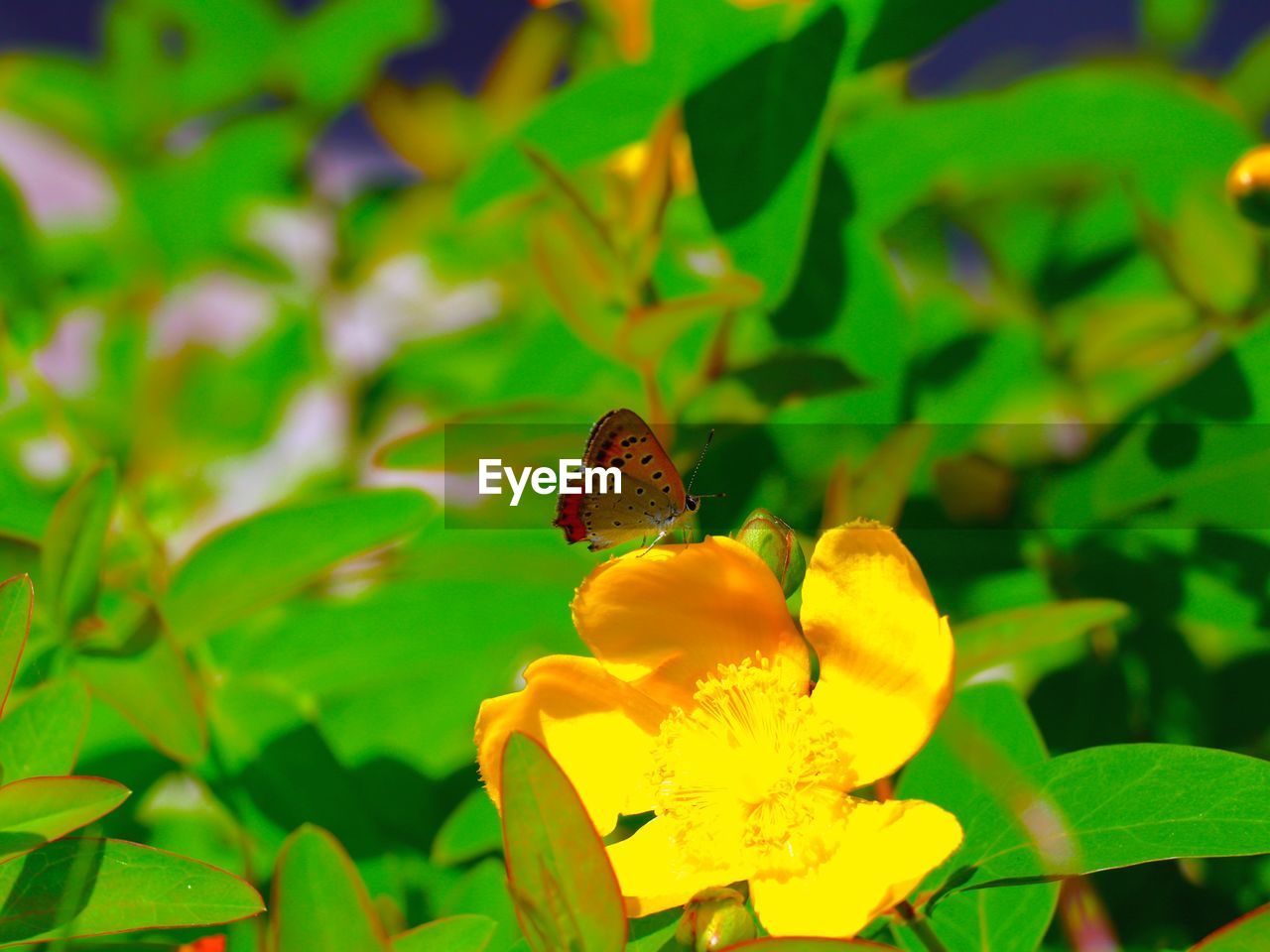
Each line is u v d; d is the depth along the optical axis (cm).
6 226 45
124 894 35
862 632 37
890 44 43
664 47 43
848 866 36
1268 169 40
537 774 33
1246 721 43
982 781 35
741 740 38
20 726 37
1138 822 35
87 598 40
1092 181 50
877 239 44
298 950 33
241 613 42
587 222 43
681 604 38
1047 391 48
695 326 47
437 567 45
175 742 39
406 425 54
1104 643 43
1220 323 46
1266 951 34
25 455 52
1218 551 43
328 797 41
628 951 36
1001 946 36
